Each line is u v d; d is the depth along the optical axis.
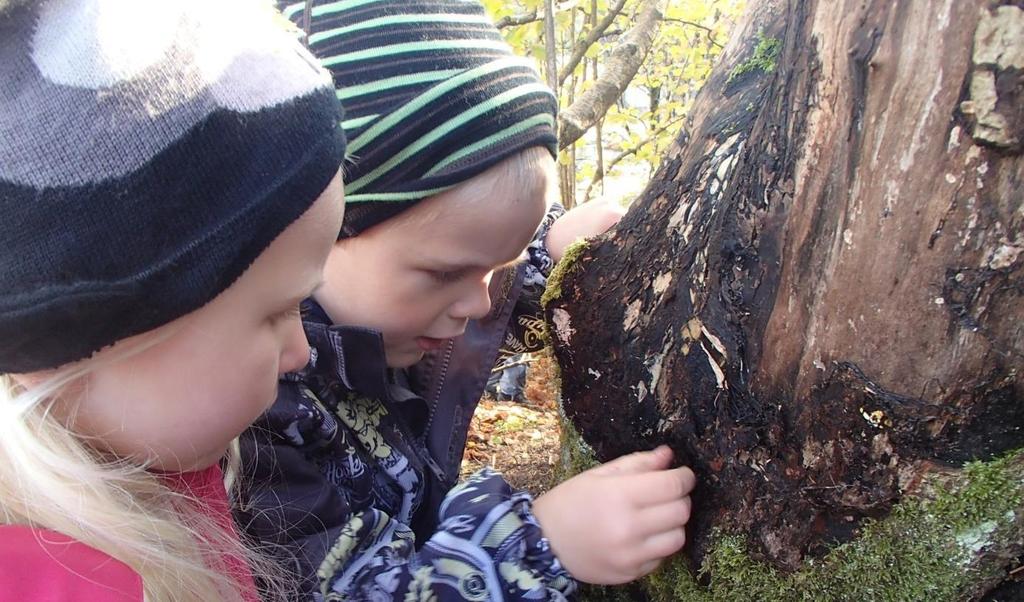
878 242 0.75
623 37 2.76
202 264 0.62
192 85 0.60
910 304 0.75
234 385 0.71
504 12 2.92
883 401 0.80
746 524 0.99
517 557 1.06
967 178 0.68
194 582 0.78
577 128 2.40
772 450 0.94
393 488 1.35
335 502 1.12
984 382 0.74
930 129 0.68
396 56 1.06
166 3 0.62
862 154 0.75
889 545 0.84
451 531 1.09
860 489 0.85
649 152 4.18
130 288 0.59
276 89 0.66
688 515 1.04
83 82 0.56
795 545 0.93
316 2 1.13
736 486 1.00
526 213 1.14
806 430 0.89
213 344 0.67
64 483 0.66
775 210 0.88
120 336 0.62
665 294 1.08
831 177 0.79
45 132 0.56
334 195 0.73
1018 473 0.76
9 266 0.57
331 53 1.09
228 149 0.62
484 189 1.08
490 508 1.10
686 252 1.05
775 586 0.95
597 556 1.03
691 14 3.65
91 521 0.68
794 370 0.88
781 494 0.94
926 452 0.80
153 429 0.69
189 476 0.85
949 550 0.79
